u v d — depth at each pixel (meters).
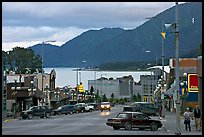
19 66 136.75
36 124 52.22
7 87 89.75
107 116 74.94
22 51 137.50
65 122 56.41
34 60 139.38
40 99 98.81
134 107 76.06
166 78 110.25
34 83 92.31
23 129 42.72
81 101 143.62
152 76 177.25
